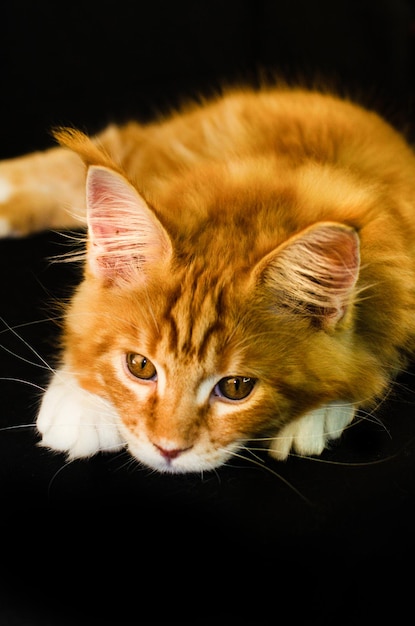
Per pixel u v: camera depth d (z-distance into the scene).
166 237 0.62
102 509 0.63
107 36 1.11
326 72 1.08
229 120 0.77
